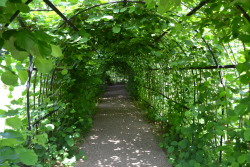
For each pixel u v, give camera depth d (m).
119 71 13.07
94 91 7.63
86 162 3.56
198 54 2.96
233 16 1.57
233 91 2.08
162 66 4.89
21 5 0.75
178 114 3.77
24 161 0.95
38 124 2.54
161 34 3.42
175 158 3.31
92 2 2.27
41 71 0.88
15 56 0.77
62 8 2.15
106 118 6.83
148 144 4.39
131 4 2.38
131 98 11.34
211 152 2.72
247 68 1.35
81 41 2.38
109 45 4.23
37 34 0.74
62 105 2.93
